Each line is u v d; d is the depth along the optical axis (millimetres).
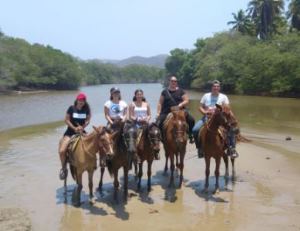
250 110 37281
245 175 13297
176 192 11414
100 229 8820
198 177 13102
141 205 10328
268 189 11680
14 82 82312
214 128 10797
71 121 10609
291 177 13039
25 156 16672
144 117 11320
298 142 19969
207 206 10250
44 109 41219
